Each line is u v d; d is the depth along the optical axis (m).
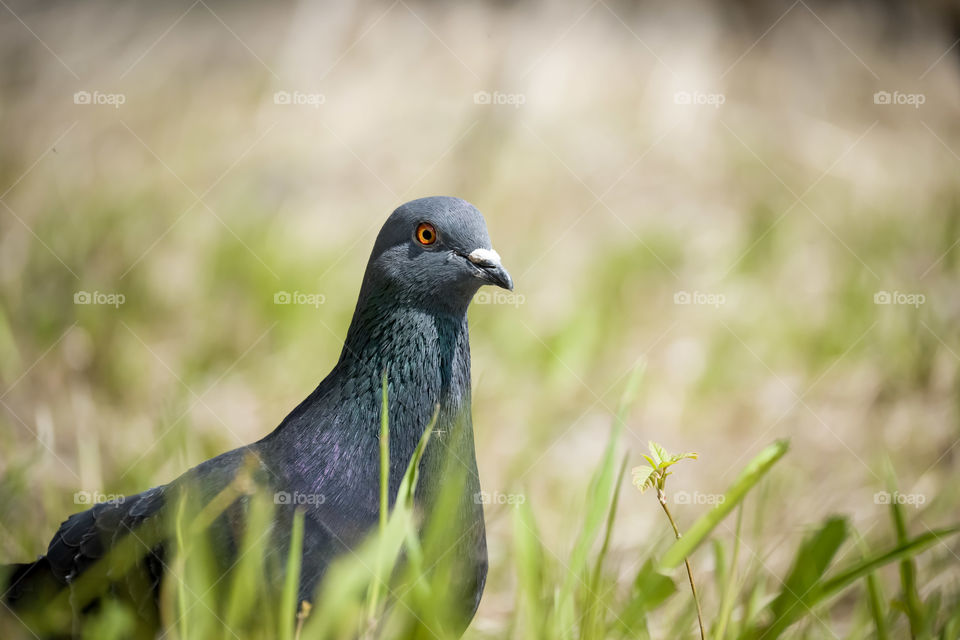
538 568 6.66
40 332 12.52
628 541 9.56
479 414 11.80
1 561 8.29
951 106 18.39
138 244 14.37
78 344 12.39
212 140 16.53
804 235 15.17
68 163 16.31
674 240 14.88
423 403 6.72
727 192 16.08
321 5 17.83
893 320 12.53
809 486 10.65
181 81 17.80
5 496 8.71
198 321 13.38
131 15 18.73
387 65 17.38
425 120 16.62
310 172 15.91
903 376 12.00
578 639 6.86
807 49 18.55
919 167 16.98
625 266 14.44
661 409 12.23
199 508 6.43
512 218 15.41
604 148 16.36
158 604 6.46
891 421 11.39
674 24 18.12
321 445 6.56
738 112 17.33
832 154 16.78
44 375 12.02
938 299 12.92
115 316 12.91
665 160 16.33
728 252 14.56
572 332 12.55
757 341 13.28
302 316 13.21
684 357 13.01
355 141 16.36
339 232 14.99
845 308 13.26
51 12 18.89
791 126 17.33
